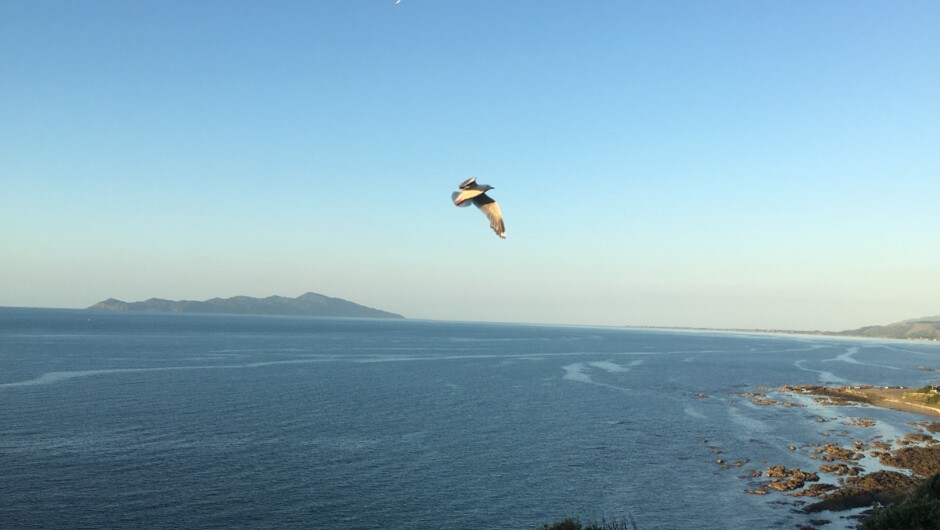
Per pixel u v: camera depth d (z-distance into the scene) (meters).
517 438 72.25
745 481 57.75
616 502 51.41
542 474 58.28
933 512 35.09
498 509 49.00
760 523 47.56
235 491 50.34
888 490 54.44
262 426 73.94
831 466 62.22
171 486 50.72
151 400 88.44
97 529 41.75
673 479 57.88
